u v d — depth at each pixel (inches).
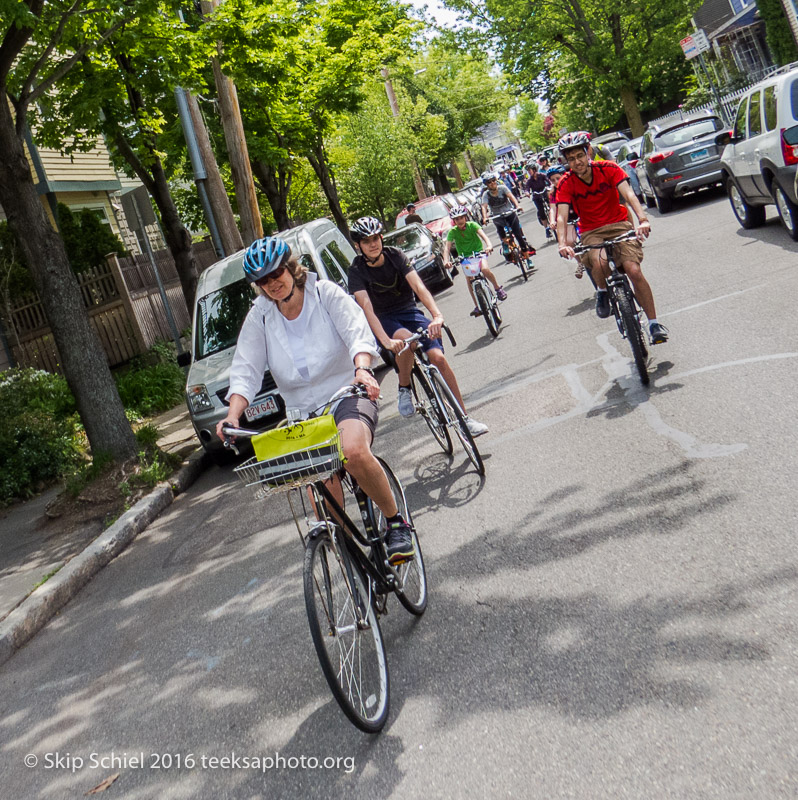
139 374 672.4
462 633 173.9
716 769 115.6
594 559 187.3
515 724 139.5
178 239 690.2
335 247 518.6
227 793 148.4
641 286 292.8
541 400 320.2
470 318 563.8
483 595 187.3
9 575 331.6
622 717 132.5
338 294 169.9
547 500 227.8
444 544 221.9
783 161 435.5
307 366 170.6
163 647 223.0
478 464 264.8
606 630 157.8
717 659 139.2
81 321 411.2
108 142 674.2
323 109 984.3
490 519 228.4
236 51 609.3
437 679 160.4
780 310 329.4
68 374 408.8
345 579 157.6
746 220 528.7
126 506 376.2
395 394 436.5
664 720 128.5
